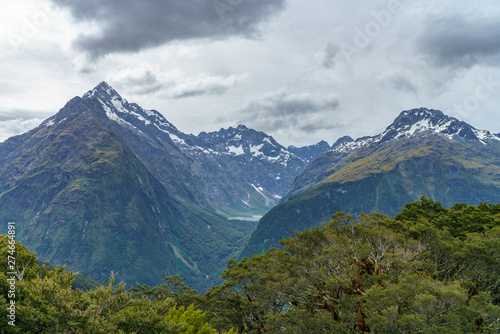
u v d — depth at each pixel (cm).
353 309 4562
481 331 3434
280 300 5916
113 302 2906
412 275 4228
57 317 2305
